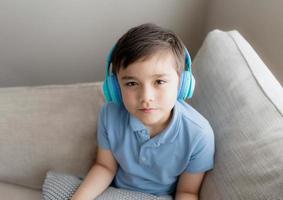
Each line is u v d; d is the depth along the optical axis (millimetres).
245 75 938
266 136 785
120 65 794
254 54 1011
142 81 786
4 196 1046
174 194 1004
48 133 1054
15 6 1447
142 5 1482
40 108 1068
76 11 1474
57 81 1672
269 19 1147
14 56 1584
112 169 1032
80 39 1550
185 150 904
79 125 1064
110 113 959
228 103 916
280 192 682
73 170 1072
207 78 1018
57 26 1509
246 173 771
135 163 960
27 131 1051
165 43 788
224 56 1018
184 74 831
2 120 1053
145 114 820
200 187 944
